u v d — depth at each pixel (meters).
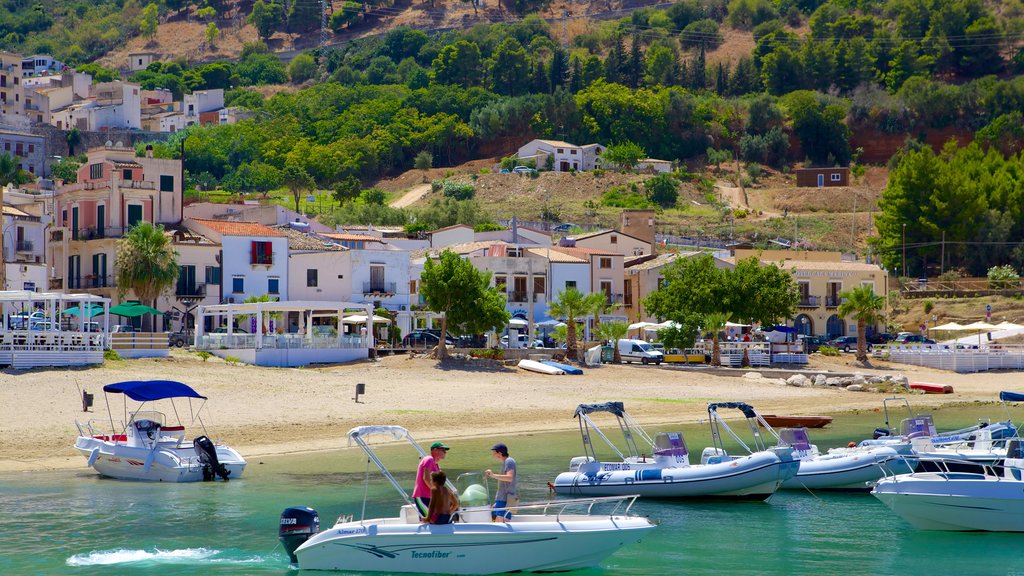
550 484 36.19
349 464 41.94
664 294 88.69
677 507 34.38
